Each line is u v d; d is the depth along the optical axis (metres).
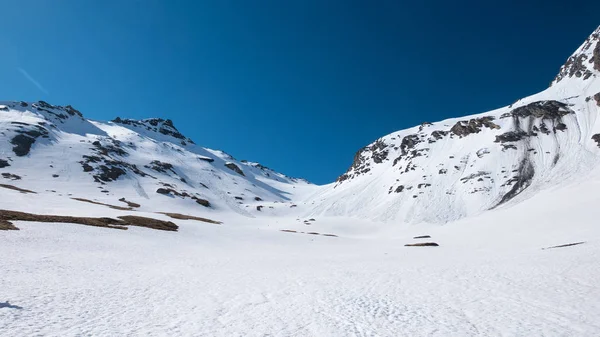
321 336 10.55
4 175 133.38
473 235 72.44
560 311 13.31
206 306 14.16
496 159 144.75
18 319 10.26
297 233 89.62
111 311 12.43
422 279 21.89
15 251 27.17
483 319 12.59
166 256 34.97
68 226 47.09
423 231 104.88
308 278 22.55
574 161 120.75
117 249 36.28
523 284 18.86
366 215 147.62
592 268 22.06
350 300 15.87
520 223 69.94
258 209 183.50
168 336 9.92
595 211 60.16
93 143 199.50
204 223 85.44
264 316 12.81
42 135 186.00
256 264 31.14
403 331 11.16
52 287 15.88
